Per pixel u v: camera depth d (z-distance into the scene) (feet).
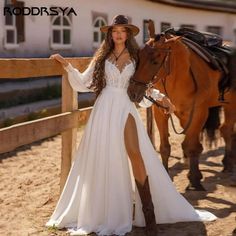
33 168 22.16
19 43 42.32
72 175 14.87
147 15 62.80
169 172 21.76
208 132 21.33
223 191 18.80
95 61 14.32
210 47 20.39
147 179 13.92
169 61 16.42
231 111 21.44
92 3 51.83
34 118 31.45
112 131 13.87
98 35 54.08
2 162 23.07
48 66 14.92
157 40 16.02
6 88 36.96
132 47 14.28
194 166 18.95
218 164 23.43
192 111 18.35
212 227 14.87
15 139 13.20
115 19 14.02
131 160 14.01
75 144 16.89
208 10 75.61
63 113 16.14
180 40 17.81
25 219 15.48
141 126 14.34
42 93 39.68
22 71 13.62
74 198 14.57
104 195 14.25
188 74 18.08
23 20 42.45
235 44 21.07
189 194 18.35
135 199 14.65
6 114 31.01
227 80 20.08
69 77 14.83
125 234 14.07
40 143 27.45
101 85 14.24
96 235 14.03
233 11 77.61
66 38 48.55
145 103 15.17
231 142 21.61
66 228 14.56
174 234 14.34
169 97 18.31
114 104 14.01
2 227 14.78
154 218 13.93
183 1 66.90
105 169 14.08
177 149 26.32
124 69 14.10
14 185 19.39
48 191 18.51
